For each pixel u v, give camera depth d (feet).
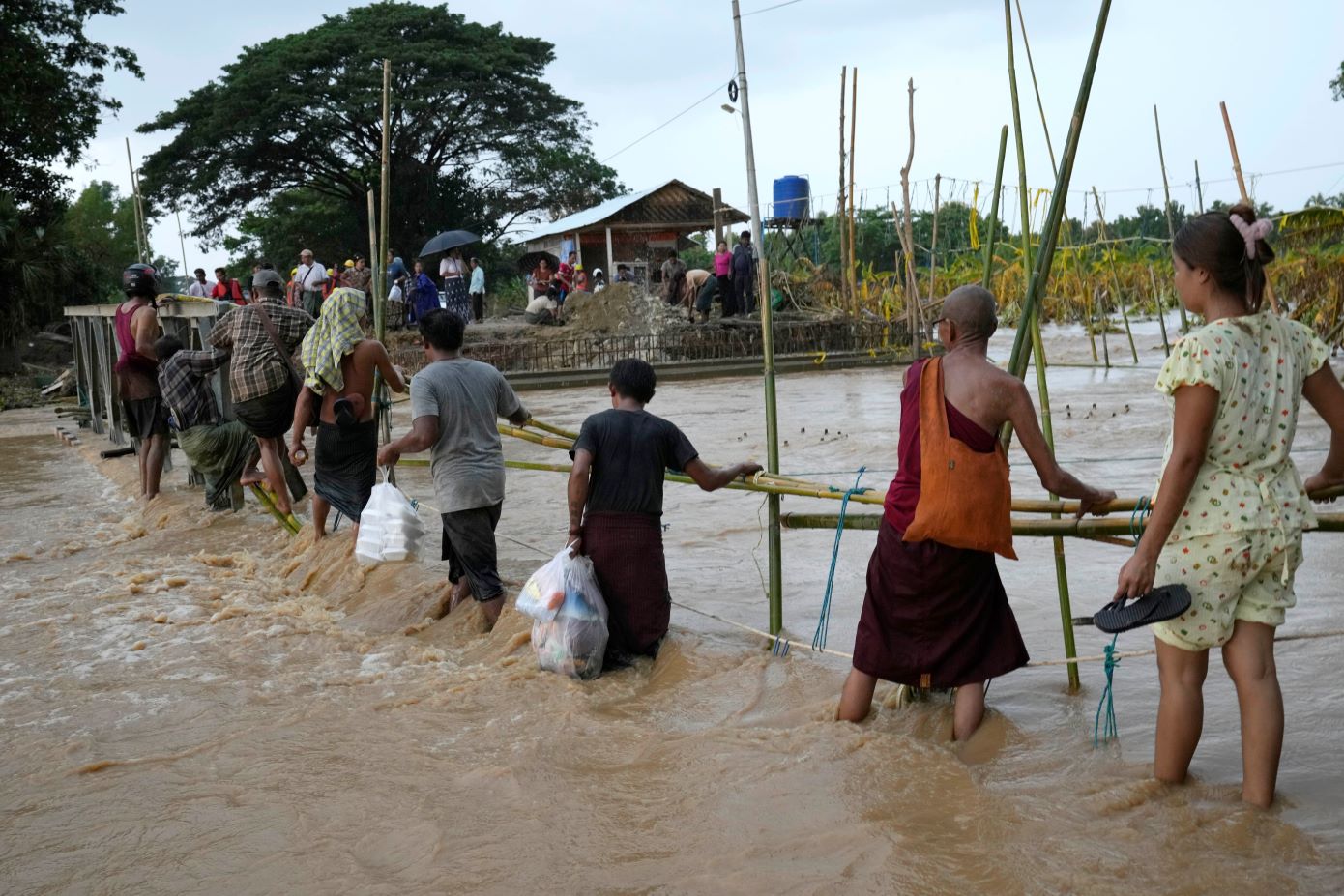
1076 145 13.19
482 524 17.83
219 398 29.22
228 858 10.27
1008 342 80.48
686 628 16.80
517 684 14.84
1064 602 13.50
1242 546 9.80
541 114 165.37
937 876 9.13
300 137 154.51
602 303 83.61
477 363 18.38
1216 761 11.17
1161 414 36.42
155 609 19.99
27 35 110.93
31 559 25.17
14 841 10.85
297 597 21.03
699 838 10.09
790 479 15.84
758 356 73.87
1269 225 9.82
